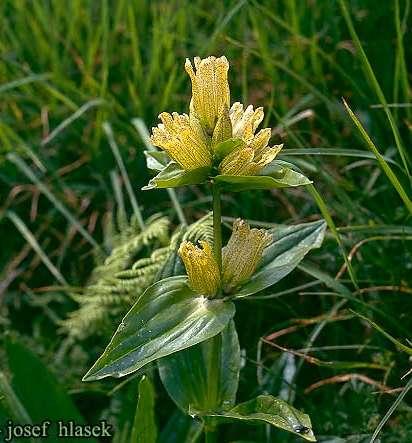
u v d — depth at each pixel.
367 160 0.61
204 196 0.64
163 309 0.41
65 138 0.69
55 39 0.72
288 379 0.51
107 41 0.69
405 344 0.50
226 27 0.70
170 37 0.69
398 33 0.56
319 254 0.57
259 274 0.42
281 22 0.63
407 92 0.57
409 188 0.57
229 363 0.46
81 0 0.76
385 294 0.53
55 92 0.66
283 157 0.58
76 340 0.59
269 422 0.40
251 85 0.68
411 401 0.50
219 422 0.44
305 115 0.60
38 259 0.64
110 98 0.69
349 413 0.49
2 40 0.75
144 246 0.61
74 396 0.57
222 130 0.40
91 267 0.64
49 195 0.62
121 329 0.40
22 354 0.50
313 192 0.45
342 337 0.54
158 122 0.67
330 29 0.66
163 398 0.55
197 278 0.40
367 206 0.58
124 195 0.66
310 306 0.56
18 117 0.70
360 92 0.60
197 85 0.40
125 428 0.50
